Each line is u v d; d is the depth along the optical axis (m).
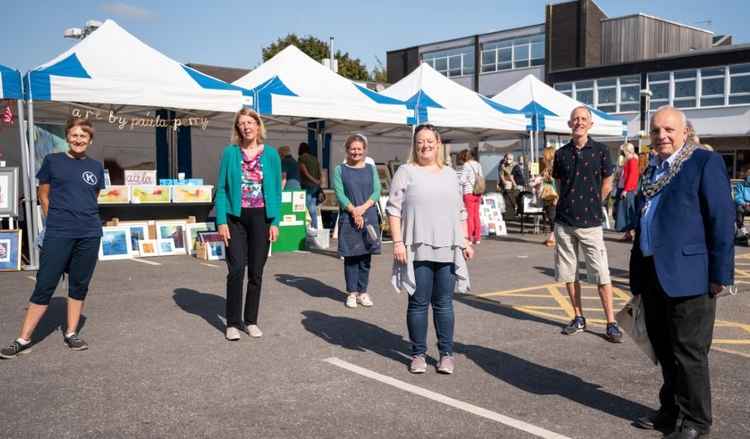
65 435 3.72
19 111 9.45
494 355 5.45
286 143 20.53
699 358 3.60
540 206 15.62
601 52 43.03
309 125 17.52
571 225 6.02
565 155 6.09
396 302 7.53
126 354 5.34
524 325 6.55
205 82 10.92
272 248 11.91
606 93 39.50
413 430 3.84
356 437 3.73
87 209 5.38
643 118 29.02
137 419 3.97
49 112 13.21
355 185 7.12
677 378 3.67
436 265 4.88
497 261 11.09
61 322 6.38
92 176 5.43
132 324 6.35
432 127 4.96
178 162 15.24
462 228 4.91
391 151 22.97
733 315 7.10
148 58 10.76
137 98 10.16
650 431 3.87
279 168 5.93
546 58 43.22
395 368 5.04
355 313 6.94
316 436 3.74
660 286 3.67
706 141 36.47
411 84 14.43
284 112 11.51
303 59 12.82
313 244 12.49
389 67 52.34
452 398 4.39
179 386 4.57
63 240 5.27
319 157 17.64
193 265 10.23
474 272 9.95
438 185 4.81
